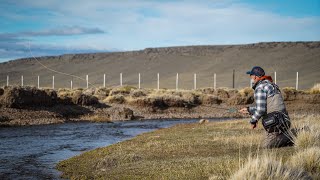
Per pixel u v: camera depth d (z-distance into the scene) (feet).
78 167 40.52
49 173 39.27
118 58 574.97
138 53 587.27
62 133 78.79
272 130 37.65
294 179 25.34
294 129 39.81
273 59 467.93
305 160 29.68
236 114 136.05
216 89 165.07
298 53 476.54
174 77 455.63
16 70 563.07
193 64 510.17
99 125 97.71
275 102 37.37
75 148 57.82
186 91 163.22
